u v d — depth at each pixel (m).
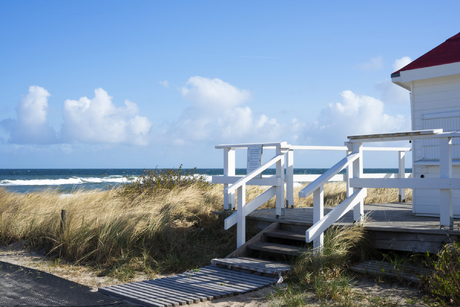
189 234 7.97
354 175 6.32
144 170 12.38
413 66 7.97
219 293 4.81
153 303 4.44
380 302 4.39
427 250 5.57
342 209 5.94
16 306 4.50
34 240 8.05
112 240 7.07
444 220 5.48
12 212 9.32
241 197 6.72
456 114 7.45
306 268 5.47
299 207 9.78
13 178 49.16
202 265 6.48
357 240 5.91
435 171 7.66
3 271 6.22
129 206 9.57
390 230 5.87
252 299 4.71
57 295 4.96
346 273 5.50
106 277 6.07
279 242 6.96
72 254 7.12
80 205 9.29
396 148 10.48
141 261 6.68
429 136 5.63
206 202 10.05
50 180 39.06
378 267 5.51
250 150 7.79
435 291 4.40
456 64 7.28
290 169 8.93
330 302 4.51
